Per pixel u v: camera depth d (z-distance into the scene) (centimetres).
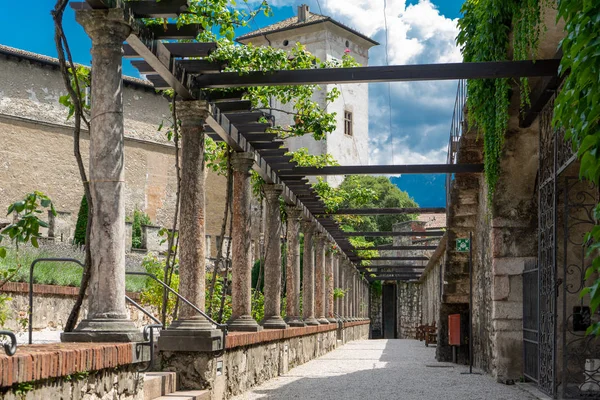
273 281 1459
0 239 611
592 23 457
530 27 900
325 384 1225
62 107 3375
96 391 550
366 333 4209
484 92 1184
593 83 450
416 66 891
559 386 1133
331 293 2511
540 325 1080
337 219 2373
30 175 3244
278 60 890
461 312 1825
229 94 956
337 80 888
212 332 892
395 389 1155
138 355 623
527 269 1224
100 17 634
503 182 1277
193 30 727
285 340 1471
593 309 404
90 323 619
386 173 1464
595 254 1172
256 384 1189
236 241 1210
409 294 4641
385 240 5347
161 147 3841
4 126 3170
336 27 4600
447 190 1716
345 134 4847
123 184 643
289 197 1620
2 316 762
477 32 1060
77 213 3406
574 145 512
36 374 447
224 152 1322
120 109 643
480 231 1522
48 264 1658
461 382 1279
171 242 940
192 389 881
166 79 836
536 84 1101
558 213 1186
